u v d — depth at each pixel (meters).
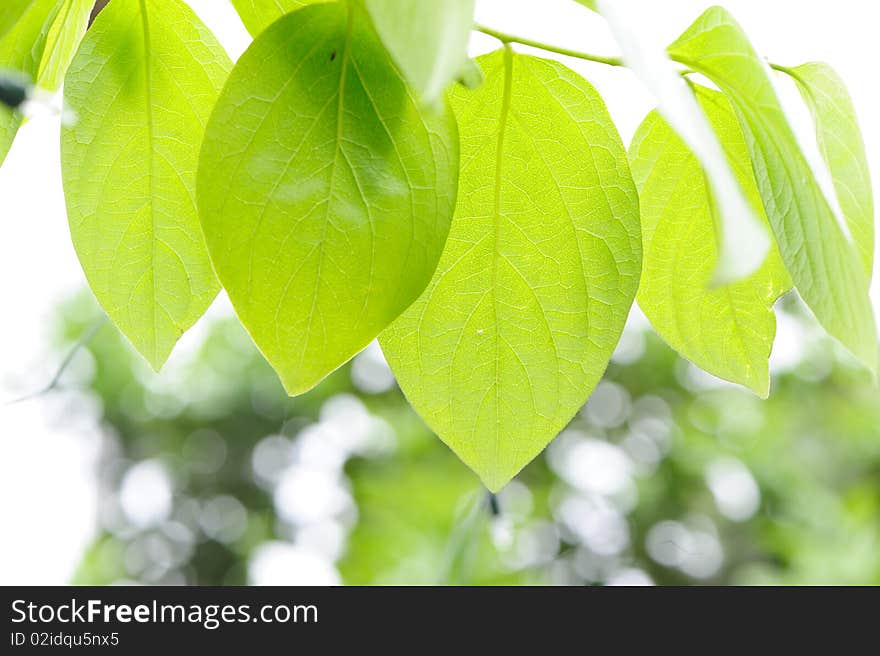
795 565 2.23
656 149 0.71
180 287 0.70
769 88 0.64
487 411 0.68
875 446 2.66
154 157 0.69
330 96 0.64
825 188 0.62
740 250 0.54
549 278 0.68
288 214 0.64
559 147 0.67
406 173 0.64
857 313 0.62
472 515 0.90
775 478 2.56
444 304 0.68
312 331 0.64
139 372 2.47
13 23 0.67
